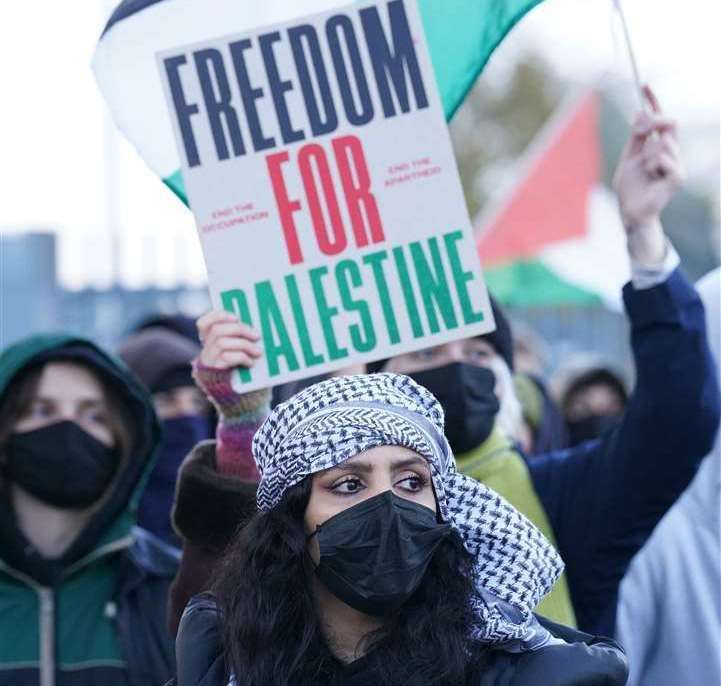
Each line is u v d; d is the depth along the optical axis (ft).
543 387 24.20
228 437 12.91
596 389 27.71
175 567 14.76
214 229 12.67
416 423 10.20
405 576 9.89
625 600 15.96
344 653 10.27
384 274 12.57
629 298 13.64
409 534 9.95
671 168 13.53
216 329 12.56
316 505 10.14
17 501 14.73
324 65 12.72
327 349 12.56
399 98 12.66
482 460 14.42
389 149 12.65
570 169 33.88
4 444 14.67
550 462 14.60
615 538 13.97
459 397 14.25
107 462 14.75
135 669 14.05
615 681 9.95
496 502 10.48
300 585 10.27
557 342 52.34
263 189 12.67
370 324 12.55
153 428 15.12
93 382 14.84
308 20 12.76
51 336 14.88
